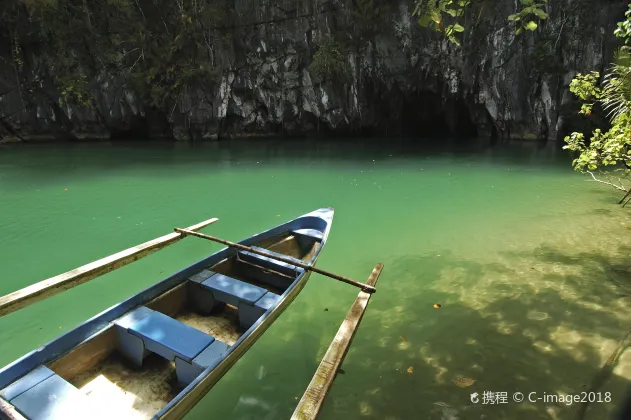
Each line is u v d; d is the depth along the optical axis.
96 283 5.70
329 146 19.56
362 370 3.79
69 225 8.18
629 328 4.20
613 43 15.82
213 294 4.62
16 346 4.37
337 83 20.62
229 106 21.48
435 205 9.41
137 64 19.70
